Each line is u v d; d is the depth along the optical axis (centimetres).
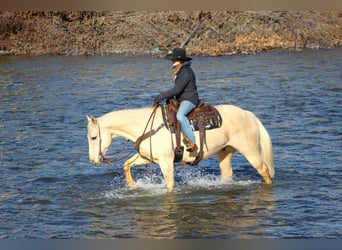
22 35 3884
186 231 1122
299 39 3762
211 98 2403
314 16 3850
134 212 1221
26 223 1180
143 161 1339
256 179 1409
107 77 2947
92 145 1270
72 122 2052
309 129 1881
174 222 1166
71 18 3953
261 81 2731
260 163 1330
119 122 1266
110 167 1538
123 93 2550
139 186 1371
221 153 1361
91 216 1208
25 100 2442
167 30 3841
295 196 1291
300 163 1528
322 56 3397
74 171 1507
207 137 1266
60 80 2891
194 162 1286
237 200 1273
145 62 3369
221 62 3294
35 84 2800
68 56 3719
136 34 3847
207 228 1134
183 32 3809
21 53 3841
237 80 2766
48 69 3222
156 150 1264
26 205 1276
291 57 3397
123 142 1778
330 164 1516
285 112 2130
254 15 3844
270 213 1201
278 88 2566
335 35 3822
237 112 1302
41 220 1193
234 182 1385
